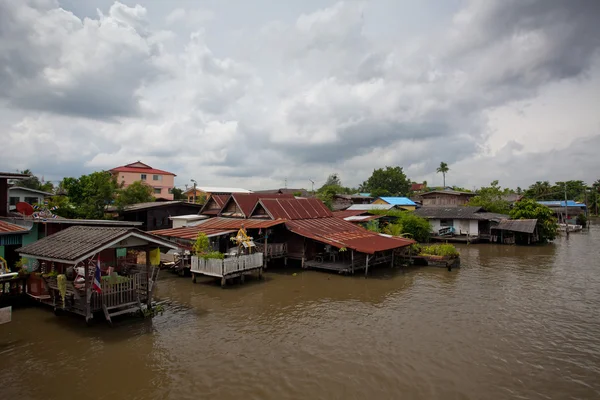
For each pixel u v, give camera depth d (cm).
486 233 4812
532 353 1300
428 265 2967
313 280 2406
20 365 1163
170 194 6694
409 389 1059
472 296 2031
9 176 2267
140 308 1591
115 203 4066
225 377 1110
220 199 3700
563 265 3002
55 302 1566
